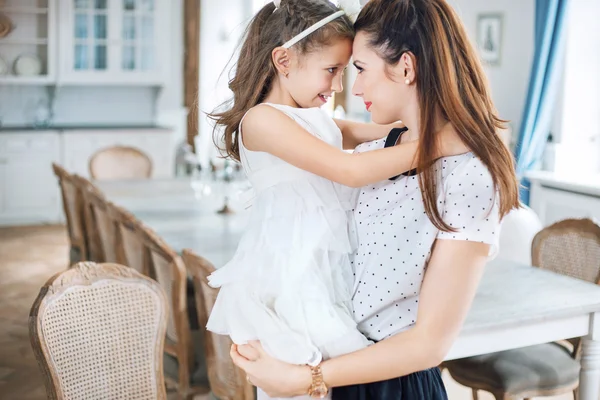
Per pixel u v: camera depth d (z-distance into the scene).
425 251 1.40
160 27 8.29
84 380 2.25
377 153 1.36
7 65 8.12
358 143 1.75
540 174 5.57
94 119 8.63
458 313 1.32
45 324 2.16
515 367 2.86
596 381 2.62
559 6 5.38
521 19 6.17
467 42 1.36
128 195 5.10
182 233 3.96
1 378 3.93
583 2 5.57
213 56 8.92
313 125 1.46
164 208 4.66
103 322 2.30
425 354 1.32
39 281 5.81
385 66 1.37
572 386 2.86
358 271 1.49
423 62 1.33
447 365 3.03
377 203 1.48
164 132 8.15
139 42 8.23
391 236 1.44
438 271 1.33
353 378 1.35
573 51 5.60
